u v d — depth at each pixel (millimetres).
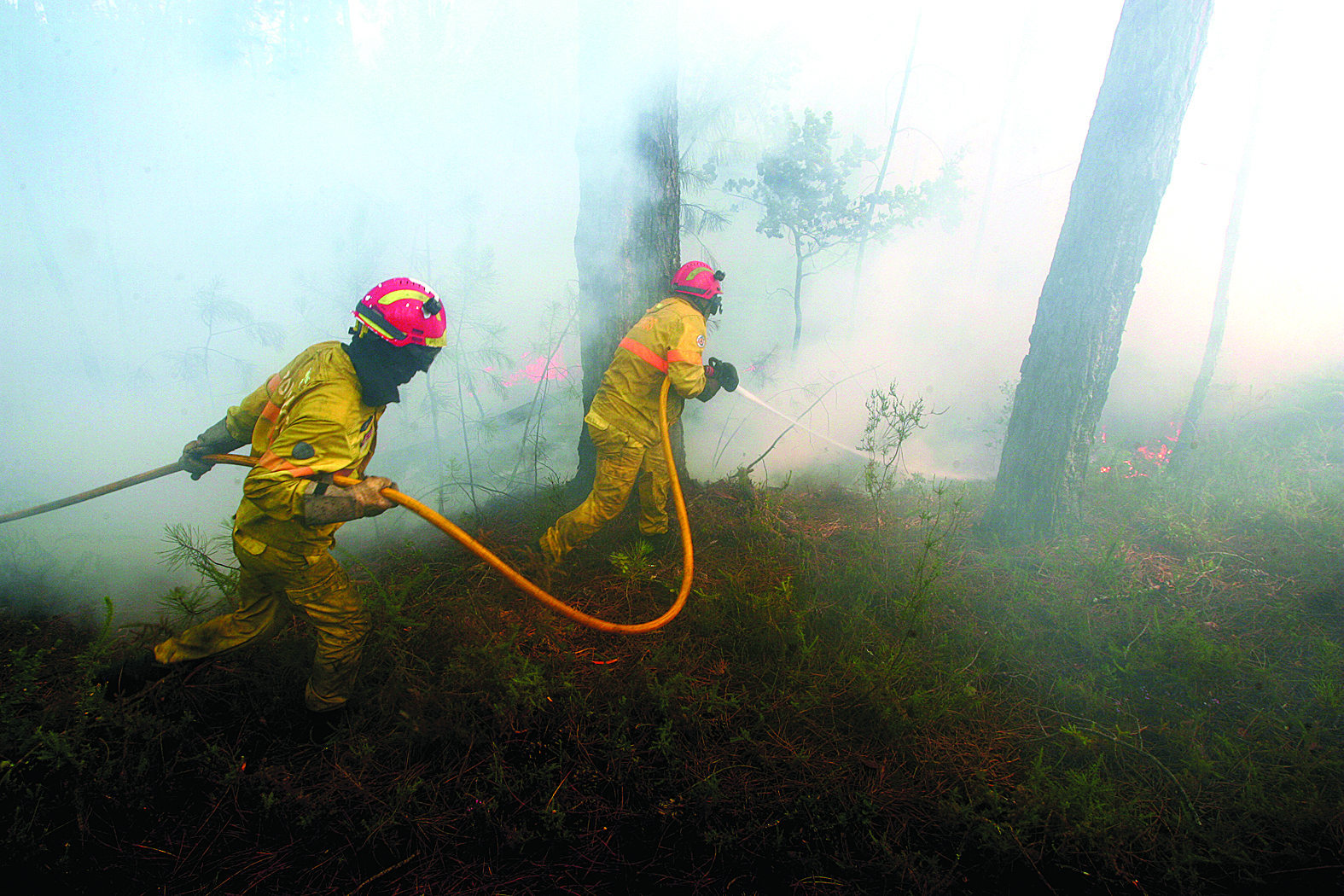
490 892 2102
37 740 2309
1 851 2055
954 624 3361
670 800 2365
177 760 2404
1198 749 2553
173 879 2105
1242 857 2141
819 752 2596
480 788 2410
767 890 2127
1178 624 3150
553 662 2951
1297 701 2861
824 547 4004
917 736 2643
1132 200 3697
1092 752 2629
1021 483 4129
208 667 2723
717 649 3127
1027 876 2195
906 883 2123
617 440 3436
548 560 3596
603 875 2168
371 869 2166
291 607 2600
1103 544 3994
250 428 2535
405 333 2262
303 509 2174
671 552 3902
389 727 2629
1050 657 3207
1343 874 2152
